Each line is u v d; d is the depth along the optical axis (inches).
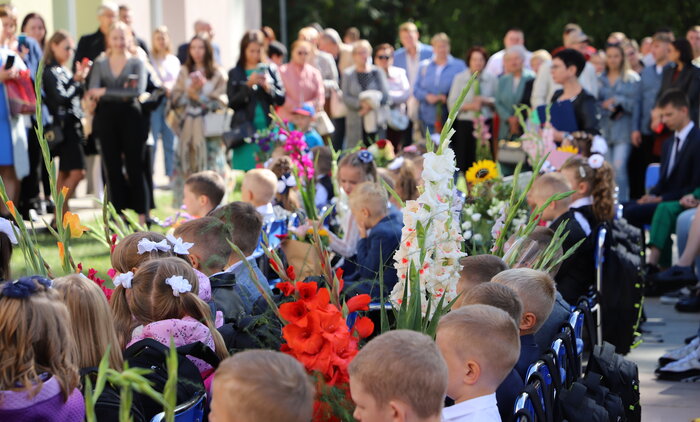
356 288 178.1
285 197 245.1
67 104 370.9
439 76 477.4
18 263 283.6
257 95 379.6
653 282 297.1
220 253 154.3
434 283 115.0
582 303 169.3
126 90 358.6
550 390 123.1
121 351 121.8
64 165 378.6
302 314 99.0
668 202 308.2
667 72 400.8
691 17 956.0
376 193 199.5
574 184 225.8
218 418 81.4
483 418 105.5
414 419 88.1
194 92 383.2
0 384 98.2
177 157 390.0
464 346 106.1
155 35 462.6
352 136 473.7
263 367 81.4
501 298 122.5
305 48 422.3
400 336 91.2
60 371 101.3
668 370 211.8
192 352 115.8
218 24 690.2
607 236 221.5
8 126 343.6
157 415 103.0
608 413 132.4
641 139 419.2
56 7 516.4
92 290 112.9
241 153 381.4
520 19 1037.2
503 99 440.8
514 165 344.5
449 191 115.9
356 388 90.0
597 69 441.4
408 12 1337.4
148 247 141.7
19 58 347.6
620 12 963.3
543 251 166.6
